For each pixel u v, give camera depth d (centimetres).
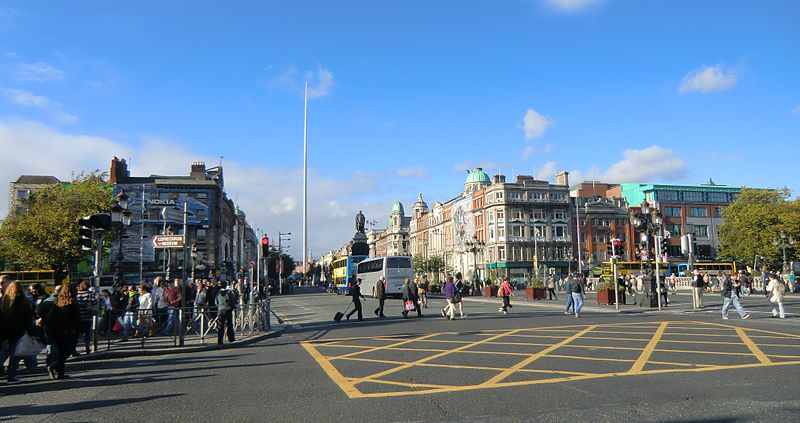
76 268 5053
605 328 1639
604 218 9144
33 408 754
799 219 6078
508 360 1060
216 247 7175
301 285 13350
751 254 6438
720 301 3200
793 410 650
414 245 13300
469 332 1608
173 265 5922
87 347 1310
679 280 5597
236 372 1009
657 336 1412
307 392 805
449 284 2159
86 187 4494
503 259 8625
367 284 4400
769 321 1833
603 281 3070
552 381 843
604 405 687
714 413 641
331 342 1464
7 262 4600
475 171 10344
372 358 1137
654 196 9444
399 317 2348
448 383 848
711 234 9581
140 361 1225
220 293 1494
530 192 8894
